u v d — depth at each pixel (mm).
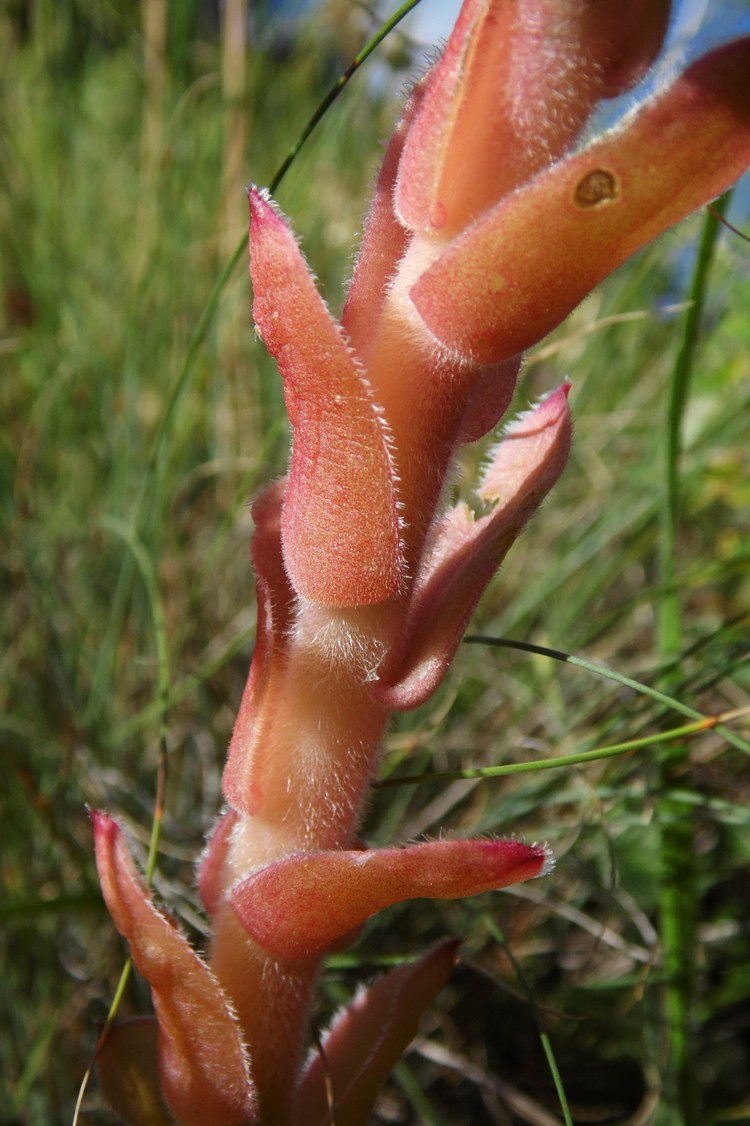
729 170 109
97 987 205
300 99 348
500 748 237
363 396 115
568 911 209
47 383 276
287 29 362
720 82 106
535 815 232
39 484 270
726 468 269
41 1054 190
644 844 225
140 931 128
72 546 266
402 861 121
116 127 383
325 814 133
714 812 213
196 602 250
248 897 126
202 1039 131
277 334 115
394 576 121
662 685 201
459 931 223
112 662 235
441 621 126
